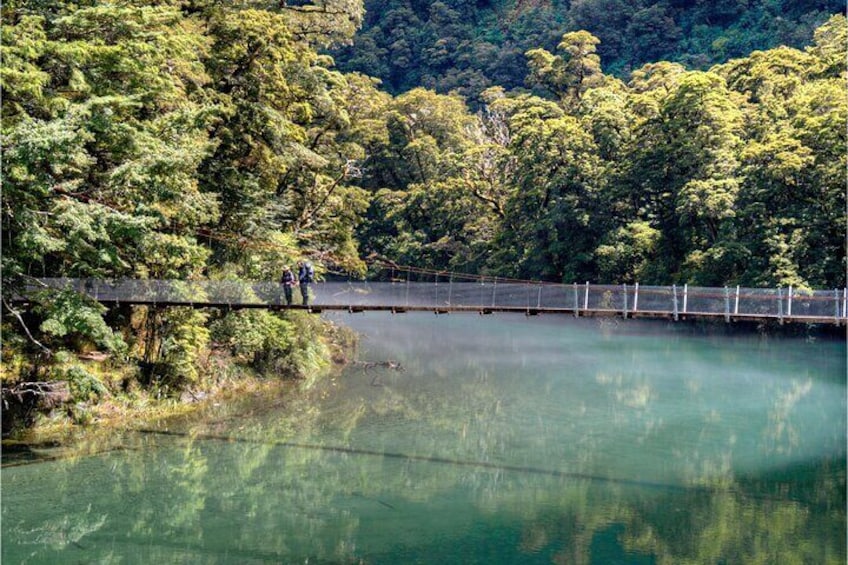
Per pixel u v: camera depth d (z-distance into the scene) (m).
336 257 41.94
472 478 21.83
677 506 19.83
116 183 22.20
